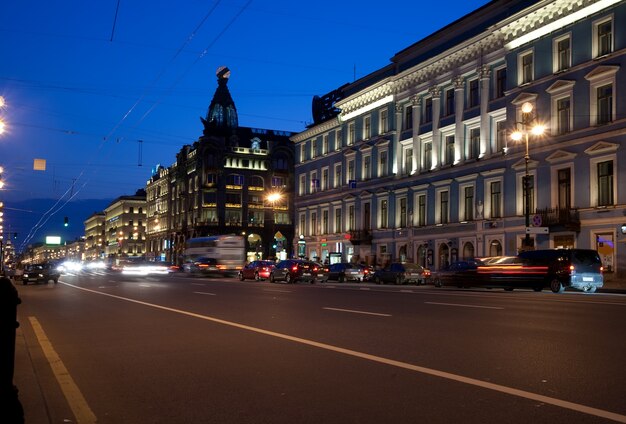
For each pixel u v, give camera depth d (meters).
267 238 98.62
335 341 10.20
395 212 50.00
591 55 33.66
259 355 9.01
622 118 31.69
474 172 41.53
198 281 40.56
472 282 28.38
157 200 127.88
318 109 67.94
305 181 65.00
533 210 36.81
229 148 98.12
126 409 6.19
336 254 55.06
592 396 6.25
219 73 104.56
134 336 11.43
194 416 5.85
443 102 45.53
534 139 36.94
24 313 16.72
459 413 5.68
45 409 5.83
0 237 71.56
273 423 5.53
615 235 31.84
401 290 27.03
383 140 51.31
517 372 7.45
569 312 14.57
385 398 6.30
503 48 39.66
